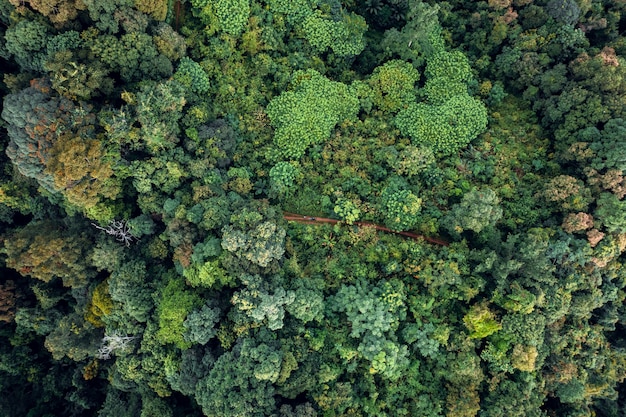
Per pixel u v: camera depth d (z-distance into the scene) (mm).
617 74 36656
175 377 33875
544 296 33656
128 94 33250
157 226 37094
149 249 36125
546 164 38812
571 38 39469
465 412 31938
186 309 32844
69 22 33375
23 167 32562
